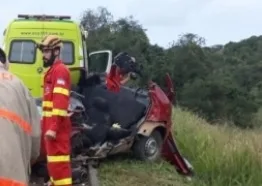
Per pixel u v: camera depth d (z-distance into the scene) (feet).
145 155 26.84
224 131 37.58
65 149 19.49
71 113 22.79
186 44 143.43
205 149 29.17
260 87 173.37
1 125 9.52
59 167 19.35
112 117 26.12
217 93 121.39
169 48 141.90
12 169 9.28
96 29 131.54
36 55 34.68
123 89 27.02
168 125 27.78
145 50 109.19
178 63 133.80
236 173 25.57
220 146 28.94
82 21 134.82
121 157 27.35
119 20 128.57
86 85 26.76
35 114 10.89
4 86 10.20
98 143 24.61
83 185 21.49
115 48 103.76
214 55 187.01
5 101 9.91
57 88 19.30
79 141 23.18
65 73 19.51
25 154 10.17
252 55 211.41
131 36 113.19
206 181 25.89
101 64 34.45
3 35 36.06
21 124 10.05
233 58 203.00
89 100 26.05
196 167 26.91
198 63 135.23
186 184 25.20
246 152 26.78
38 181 20.24
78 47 35.22
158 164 27.02
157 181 24.47
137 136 26.32
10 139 9.46
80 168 21.91
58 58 19.80
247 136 32.60
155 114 26.99
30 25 35.17
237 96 122.72
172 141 27.89
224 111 118.11
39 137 10.85
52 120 19.15
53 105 19.20
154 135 27.37
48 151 19.31
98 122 25.27
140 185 23.75
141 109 26.50
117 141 25.39
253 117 120.78
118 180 23.80
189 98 122.11
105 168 24.95
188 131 34.63
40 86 34.55
